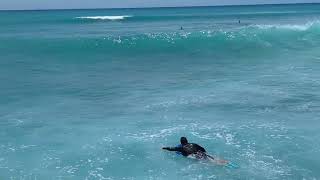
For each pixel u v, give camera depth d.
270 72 23.28
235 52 30.94
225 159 11.54
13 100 18.03
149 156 11.84
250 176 10.43
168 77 22.62
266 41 33.62
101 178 10.47
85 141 13.04
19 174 10.73
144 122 14.85
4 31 54.91
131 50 32.03
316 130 13.77
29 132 13.95
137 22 78.69
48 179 10.45
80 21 86.12
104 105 17.23
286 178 10.30
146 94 18.91
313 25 36.81
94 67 26.00
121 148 12.45
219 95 18.38
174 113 15.89
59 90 19.84
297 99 17.52
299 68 24.27
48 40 35.75
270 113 15.71
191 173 10.70
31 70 24.81
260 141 12.85
